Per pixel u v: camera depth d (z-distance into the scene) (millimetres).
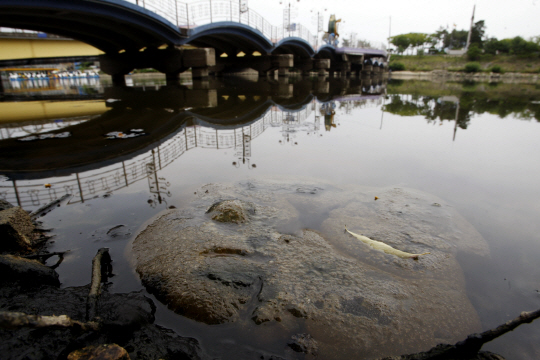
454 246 3270
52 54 37281
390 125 9320
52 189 4504
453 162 5824
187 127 8688
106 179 4902
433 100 16312
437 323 2361
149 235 3338
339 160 5945
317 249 3178
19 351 1942
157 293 2592
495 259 3094
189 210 3850
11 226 3002
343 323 2322
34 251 3090
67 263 2939
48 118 10195
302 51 44281
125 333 2152
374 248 3207
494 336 1991
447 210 3959
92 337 2068
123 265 2949
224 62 42219
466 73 60781
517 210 4004
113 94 18031
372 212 3920
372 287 2666
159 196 4305
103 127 8633
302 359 2084
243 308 2445
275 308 2428
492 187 4688
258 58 39375
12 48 34656
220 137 7695
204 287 2570
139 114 10781
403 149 6684
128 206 4020
